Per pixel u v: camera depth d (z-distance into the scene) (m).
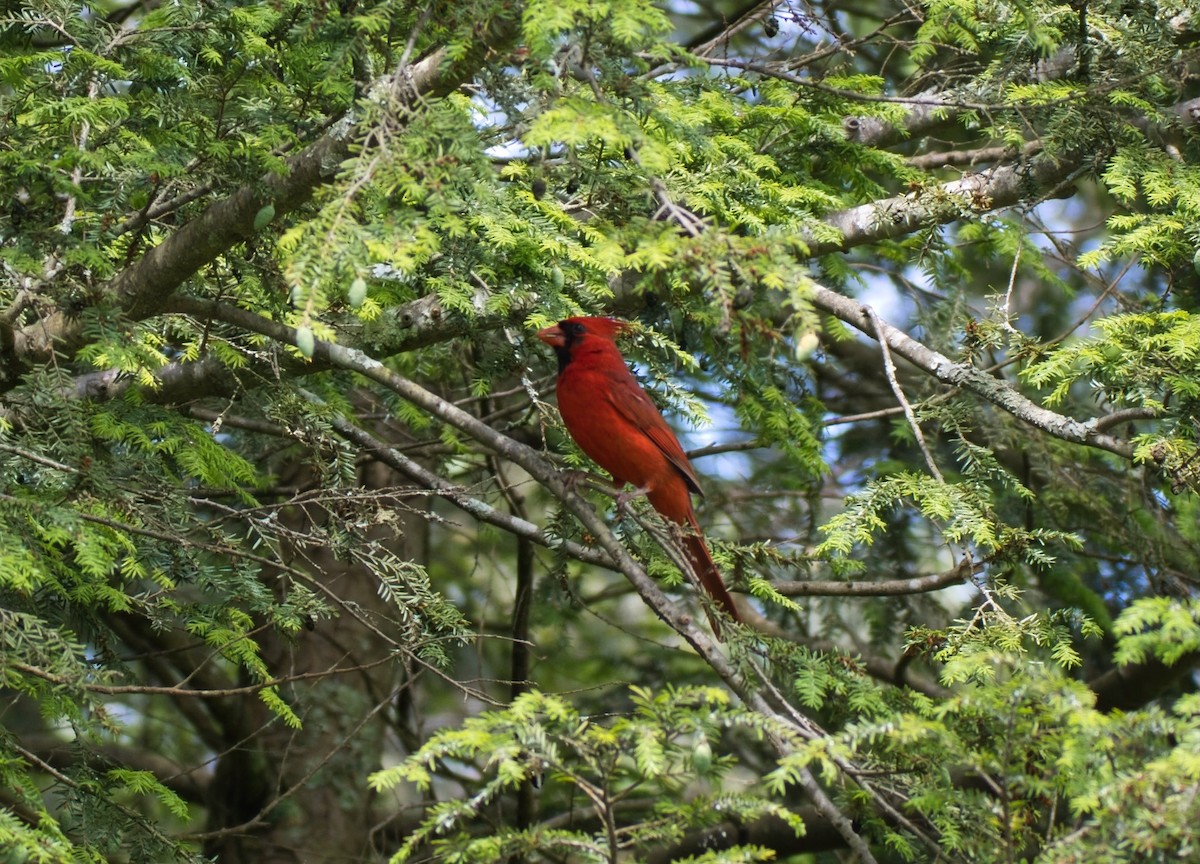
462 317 9.72
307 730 14.84
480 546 16.08
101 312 7.60
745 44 15.42
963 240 13.35
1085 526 13.29
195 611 8.36
